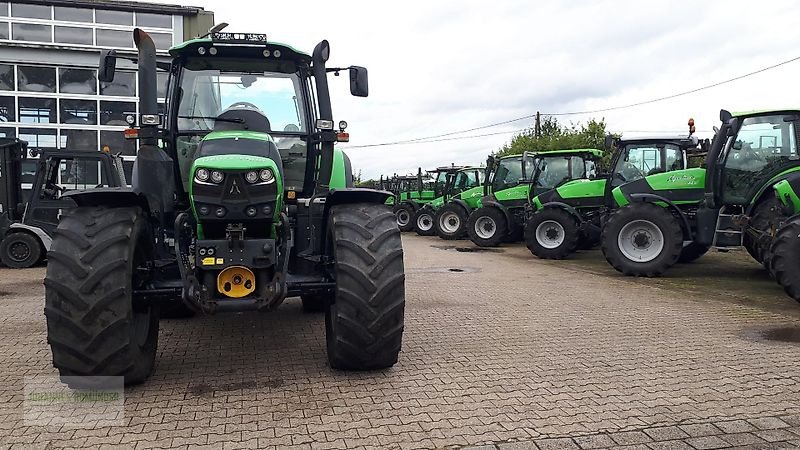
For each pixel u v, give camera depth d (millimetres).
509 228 14758
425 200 22609
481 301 7172
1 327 5754
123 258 3639
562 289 8133
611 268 10586
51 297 3559
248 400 3723
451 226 17562
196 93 4820
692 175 9430
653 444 3107
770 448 3059
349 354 4078
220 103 4859
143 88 4305
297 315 6195
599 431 3268
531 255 12969
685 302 7113
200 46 4723
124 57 4672
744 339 5289
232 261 3754
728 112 8602
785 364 4520
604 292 7863
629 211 9359
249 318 6051
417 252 13742
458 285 8500
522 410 3576
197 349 4910
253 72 4922
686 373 4305
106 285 3576
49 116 11156
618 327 5773
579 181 12570
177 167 4766
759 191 8203
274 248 3828
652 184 9641
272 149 4121
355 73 5141
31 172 11117
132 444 3098
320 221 4535
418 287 8305
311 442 3119
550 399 3766
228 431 3254
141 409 3570
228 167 3729
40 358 4645
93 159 10531
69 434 3227
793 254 6547
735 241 8555
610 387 3998
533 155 14453
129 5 12711
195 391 3889
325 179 4855
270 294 3801
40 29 12398
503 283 8711
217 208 3795
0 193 10461
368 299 3936
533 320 6086
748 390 3936
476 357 4707
